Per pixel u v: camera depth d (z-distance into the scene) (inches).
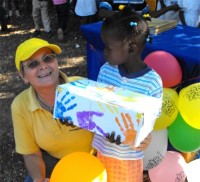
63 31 254.2
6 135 146.6
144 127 61.6
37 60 71.1
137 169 74.6
